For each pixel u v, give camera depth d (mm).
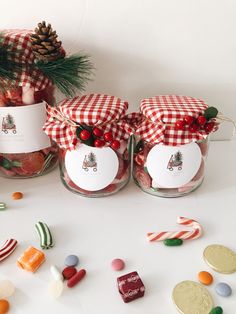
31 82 540
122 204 576
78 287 427
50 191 604
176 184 561
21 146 584
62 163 583
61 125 528
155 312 400
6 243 475
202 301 408
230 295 419
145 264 460
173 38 651
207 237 505
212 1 623
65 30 631
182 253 478
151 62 669
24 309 401
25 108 556
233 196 597
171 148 531
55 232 510
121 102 542
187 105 546
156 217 546
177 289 422
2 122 561
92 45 646
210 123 537
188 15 632
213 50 668
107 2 613
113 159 535
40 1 604
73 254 473
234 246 489
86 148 522
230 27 648
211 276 436
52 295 414
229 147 753
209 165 688
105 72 671
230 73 692
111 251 479
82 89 641
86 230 517
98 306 405
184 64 677
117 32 638
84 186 555
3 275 442
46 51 525
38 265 449
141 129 537
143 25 635
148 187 591
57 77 564
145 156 567
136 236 506
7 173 623
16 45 529
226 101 722
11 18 615
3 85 527
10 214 545
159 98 589
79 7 614
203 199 589
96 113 495
